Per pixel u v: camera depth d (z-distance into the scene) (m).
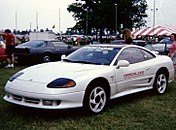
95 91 5.25
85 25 67.50
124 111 5.54
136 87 6.27
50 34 38.84
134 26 69.19
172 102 6.32
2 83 8.17
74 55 6.41
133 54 6.44
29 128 4.51
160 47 15.85
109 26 67.31
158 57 7.11
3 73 10.38
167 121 4.97
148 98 6.63
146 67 6.51
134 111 5.56
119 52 6.12
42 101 4.82
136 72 6.20
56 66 5.64
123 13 67.56
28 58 13.04
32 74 5.26
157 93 6.96
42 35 38.31
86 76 5.13
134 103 6.17
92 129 4.54
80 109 5.14
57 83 4.86
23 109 5.50
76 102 4.95
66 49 14.61
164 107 5.90
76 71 5.27
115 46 6.41
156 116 5.26
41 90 4.80
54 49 13.99
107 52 6.17
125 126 4.70
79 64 5.77
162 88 7.11
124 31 9.30
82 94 5.00
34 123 4.74
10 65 12.58
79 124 4.76
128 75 5.98
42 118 5.01
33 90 4.85
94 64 5.84
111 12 65.56
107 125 4.74
